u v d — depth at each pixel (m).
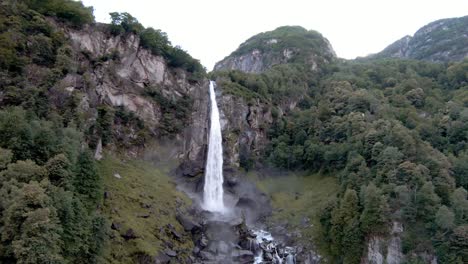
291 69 145.75
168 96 99.56
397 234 57.66
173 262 55.19
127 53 92.06
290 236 72.94
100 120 78.75
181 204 73.19
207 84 111.56
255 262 62.75
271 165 104.06
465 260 51.94
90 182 52.38
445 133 85.50
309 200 84.50
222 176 95.88
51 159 45.94
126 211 60.28
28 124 48.66
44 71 65.44
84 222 43.56
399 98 106.00
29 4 74.62
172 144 94.19
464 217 56.53
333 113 109.44
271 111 118.00
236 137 105.62
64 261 37.97
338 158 89.12
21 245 34.38
